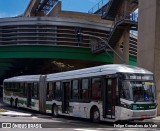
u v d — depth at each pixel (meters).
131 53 55.53
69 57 51.94
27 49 51.50
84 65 60.75
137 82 18.88
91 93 20.92
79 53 52.22
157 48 28.91
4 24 52.47
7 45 51.84
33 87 30.25
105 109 19.47
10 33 52.44
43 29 51.72
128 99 18.31
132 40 55.66
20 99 33.38
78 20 52.44
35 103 29.48
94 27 52.91
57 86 25.83
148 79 19.34
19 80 34.06
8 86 37.66
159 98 28.22
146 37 29.98
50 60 57.50
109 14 48.66
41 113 29.70
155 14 29.00
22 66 65.94
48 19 51.72
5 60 56.94
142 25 30.75
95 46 51.06
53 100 26.19
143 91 18.92
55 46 51.38
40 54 51.41
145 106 18.69
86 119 23.92
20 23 51.94
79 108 22.27
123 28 42.75
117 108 18.44
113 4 45.81
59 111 25.19
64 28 52.12
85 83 21.75
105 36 53.53
